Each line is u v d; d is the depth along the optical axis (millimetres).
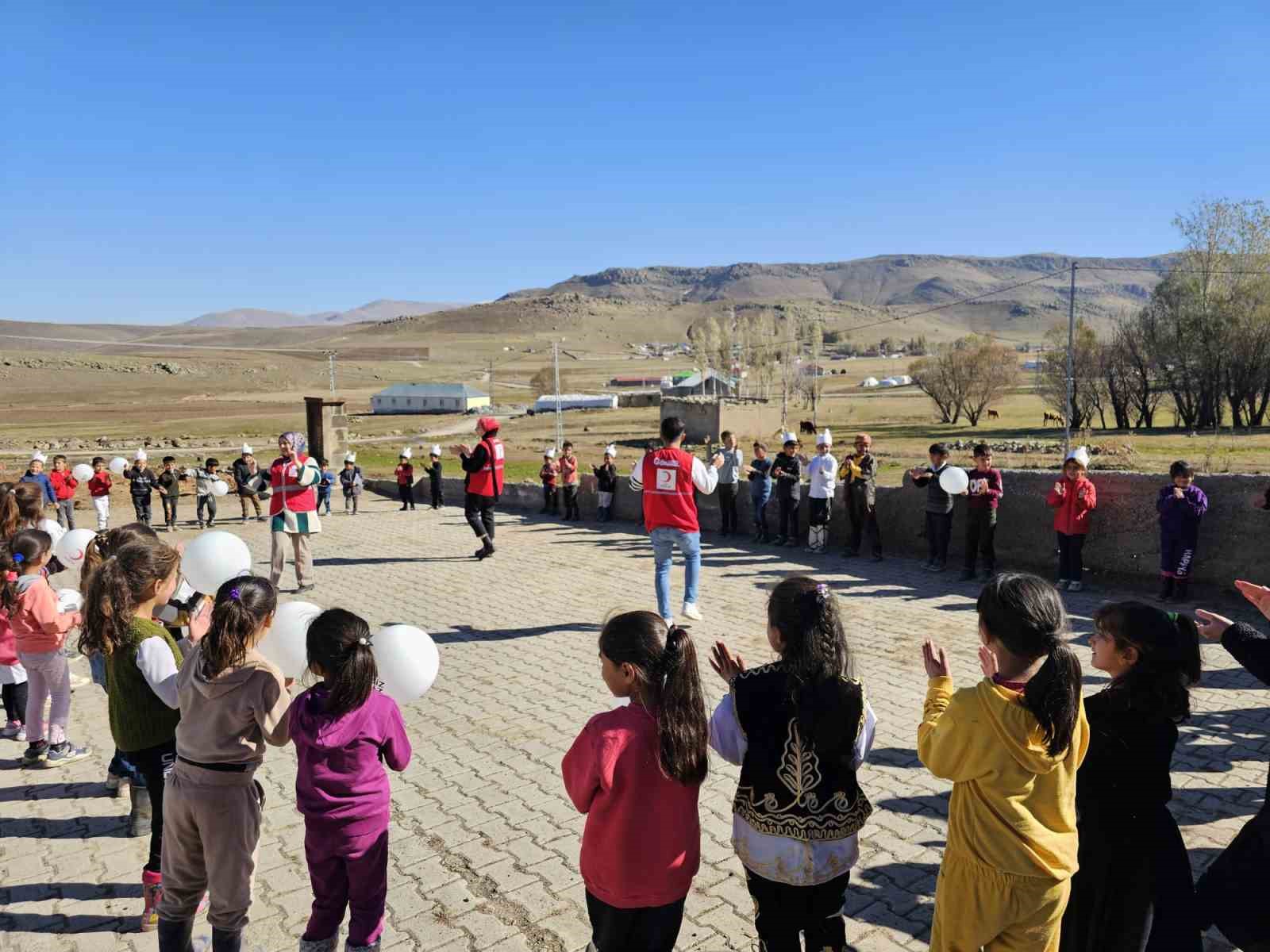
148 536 4785
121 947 3826
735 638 8164
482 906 4062
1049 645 2498
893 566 11297
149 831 4883
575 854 4527
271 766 5836
